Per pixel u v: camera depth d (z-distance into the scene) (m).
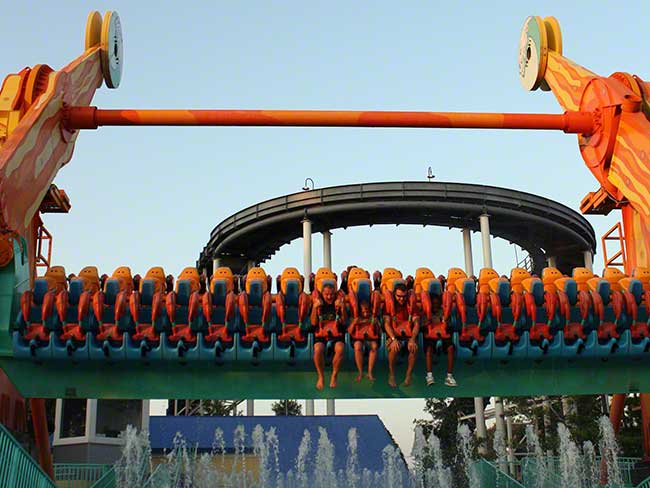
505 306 15.16
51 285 15.08
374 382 15.07
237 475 29.28
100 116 17.03
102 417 27.81
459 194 30.66
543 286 15.00
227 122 16.70
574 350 14.84
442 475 29.81
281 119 16.62
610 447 20.56
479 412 35.38
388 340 14.53
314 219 31.89
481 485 23.66
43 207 19.03
